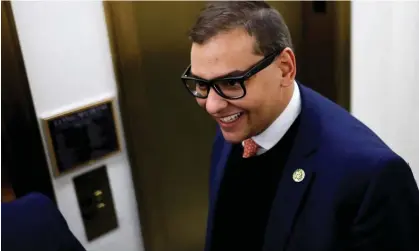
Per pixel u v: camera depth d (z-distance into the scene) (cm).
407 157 177
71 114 110
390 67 159
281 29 79
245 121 81
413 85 166
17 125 102
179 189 140
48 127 107
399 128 171
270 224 88
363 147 81
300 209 84
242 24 74
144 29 117
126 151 124
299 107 90
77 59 109
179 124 133
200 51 75
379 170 77
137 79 119
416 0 152
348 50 150
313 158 85
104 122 116
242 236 98
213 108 78
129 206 130
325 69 152
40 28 101
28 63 101
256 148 92
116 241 130
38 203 86
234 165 99
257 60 75
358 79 156
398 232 79
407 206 80
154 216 135
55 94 107
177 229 144
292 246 84
